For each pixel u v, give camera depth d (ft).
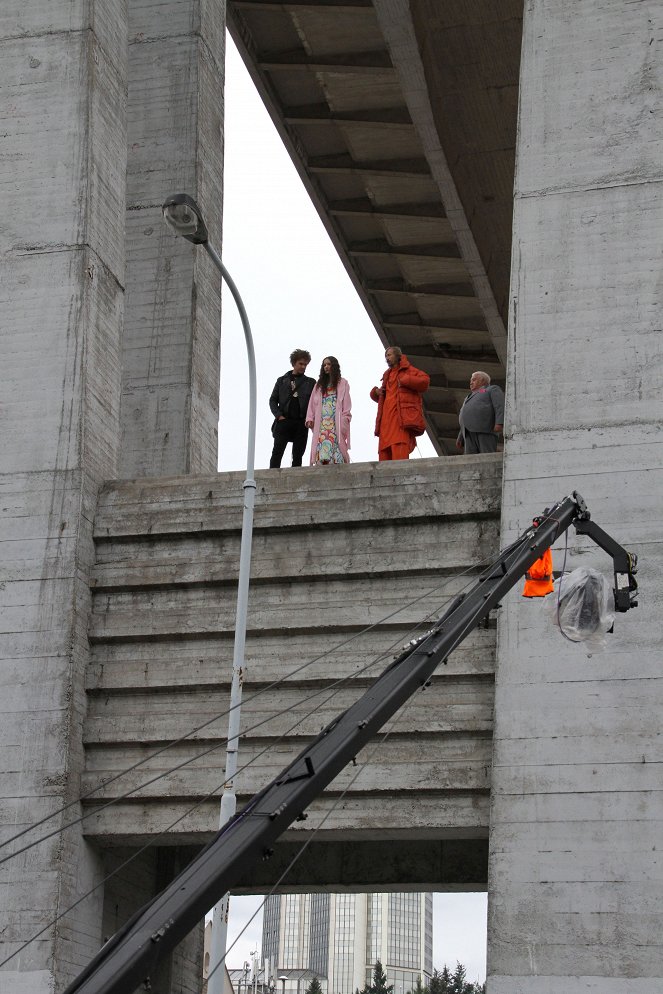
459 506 47.11
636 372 45.42
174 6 64.08
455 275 114.11
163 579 48.93
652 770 41.39
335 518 47.96
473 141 98.37
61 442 49.73
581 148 47.98
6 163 52.90
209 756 46.98
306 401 57.77
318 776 23.62
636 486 44.24
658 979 39.47
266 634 47.75
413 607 46.73
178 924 20.67
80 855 46.55
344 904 503.61
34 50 53.83
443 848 52.60
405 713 45.19
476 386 52.70
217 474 49.85
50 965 44.04
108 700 48.32
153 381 60.08
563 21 49.24
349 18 90.58
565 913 40.68
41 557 48.67
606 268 46.68
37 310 51.16
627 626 42.86
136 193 62.44
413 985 490.90
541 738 42.50
